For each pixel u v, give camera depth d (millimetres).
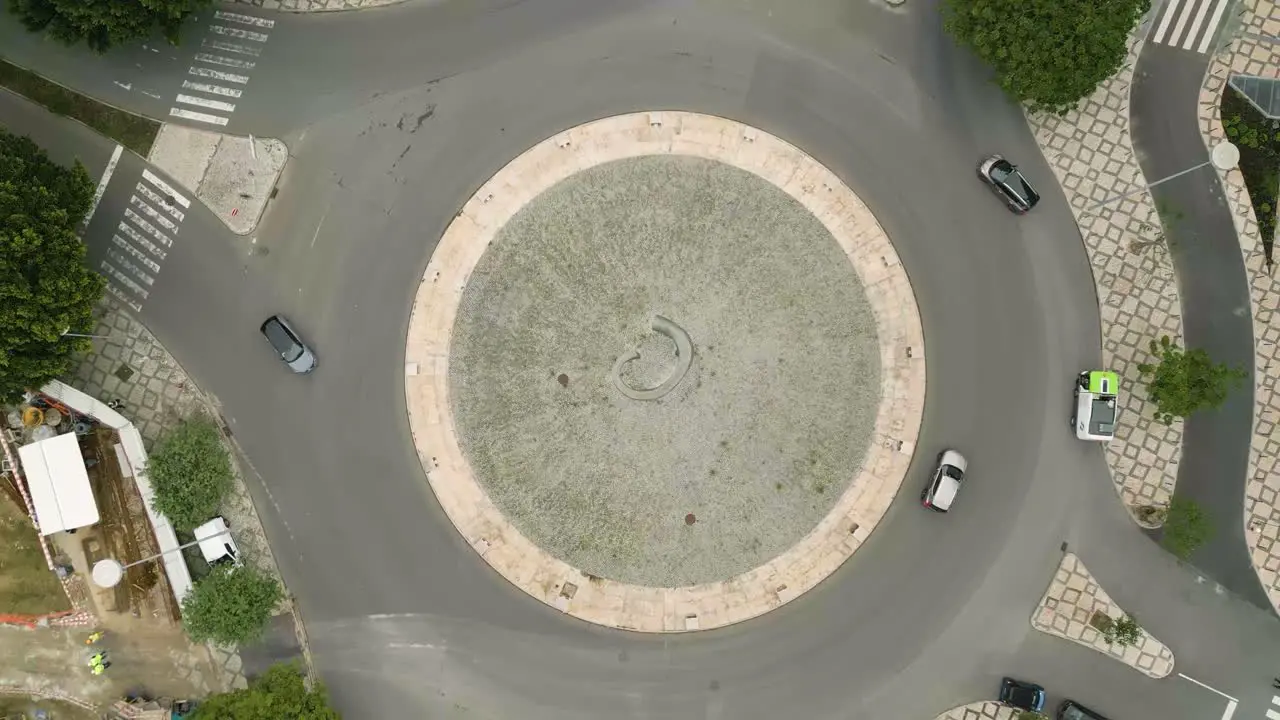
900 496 49812
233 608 45406
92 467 48750
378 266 49875
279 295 49781
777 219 49969
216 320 49719
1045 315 49781
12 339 41844
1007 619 49531
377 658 49531
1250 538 49281
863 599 49719
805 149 49750
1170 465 49312
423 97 49844
